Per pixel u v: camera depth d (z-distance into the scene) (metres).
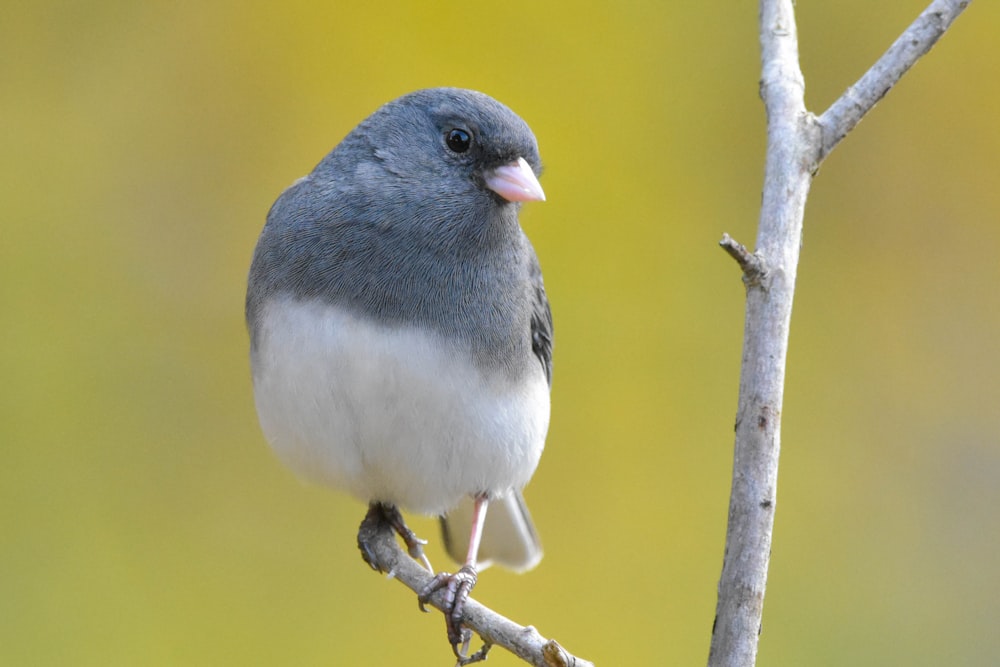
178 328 10.85
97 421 10.56
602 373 11.12
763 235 5.71
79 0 11.19
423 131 7.16
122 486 10.45
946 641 10.56
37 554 10.13
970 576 10.66
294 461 7.39
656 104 11.57
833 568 10.79
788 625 10.59
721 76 11.64
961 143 11.52
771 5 6.47
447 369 6.88
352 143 7.23
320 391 6.88
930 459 11.06
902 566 10.77
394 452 7.07
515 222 7.34
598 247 11.34
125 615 10.09
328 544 10.50
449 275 6.95
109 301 10.81
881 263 11.46
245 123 11.20
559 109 11.49
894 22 11.55
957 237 11.45
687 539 10.73
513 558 8.88
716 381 11.14
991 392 11.14
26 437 10.41
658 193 11.45
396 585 10.37
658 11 11.69
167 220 11.03
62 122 11.06
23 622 9.96
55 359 10.62
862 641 10.56
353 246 6.91
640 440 10.98
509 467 7.33
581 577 10.59
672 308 11.26
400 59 11.38
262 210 11.09
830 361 11.30
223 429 10.72
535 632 6.49
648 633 10.41
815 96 11.54
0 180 10.91
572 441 10.95
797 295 11.41
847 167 11.56
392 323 6.85
